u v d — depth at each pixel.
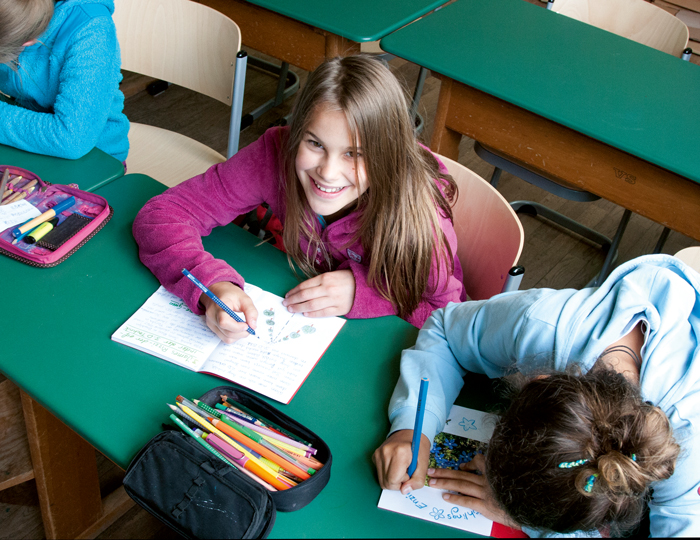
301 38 2.18
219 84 1.82
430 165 1.24
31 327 1.04
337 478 0.86
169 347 1.02
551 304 0.90
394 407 0.93
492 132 1.92
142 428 0.90
